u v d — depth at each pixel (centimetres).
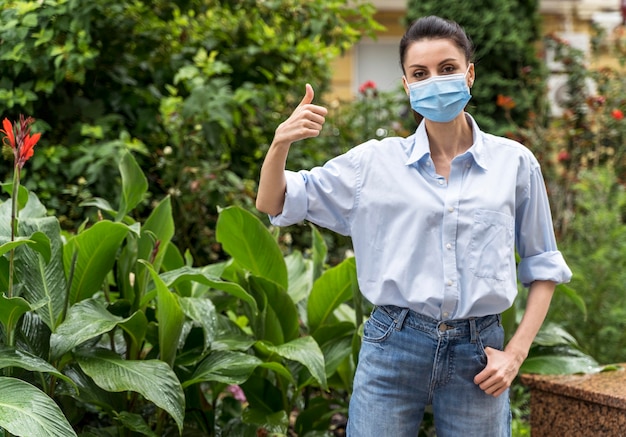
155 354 314
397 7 900
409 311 238
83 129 455
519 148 245
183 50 529
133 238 312
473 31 708
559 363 339
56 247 291
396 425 242
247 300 310
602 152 655
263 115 552
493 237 233
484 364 239
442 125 243
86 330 269
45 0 451
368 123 629
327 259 555
